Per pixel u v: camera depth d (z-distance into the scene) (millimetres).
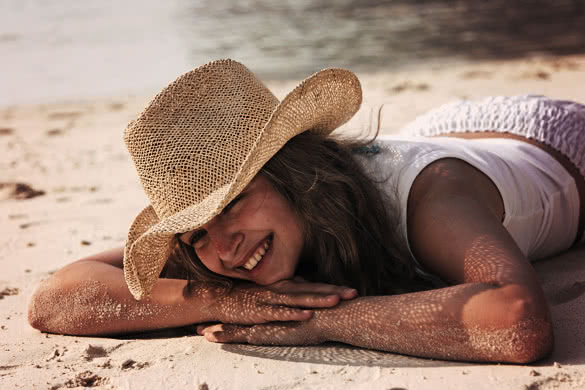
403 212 2209
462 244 1968
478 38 11148
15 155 6238
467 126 2914
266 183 2098
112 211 4133
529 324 1772
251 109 2082
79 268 2424
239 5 19266
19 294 2777
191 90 2078
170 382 1913
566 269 2596
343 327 1997
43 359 2150
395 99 7141
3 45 15078
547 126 2721
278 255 2143
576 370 1771
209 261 2123
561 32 10945
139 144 2076
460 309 1836
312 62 10383
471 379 1770
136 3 22375
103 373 2006
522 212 2424
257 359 2023
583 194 2727
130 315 2279
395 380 1804
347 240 2223
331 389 1788
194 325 2332
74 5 22438
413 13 14664
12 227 3908
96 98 9375
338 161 2262
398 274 2387
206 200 2002
